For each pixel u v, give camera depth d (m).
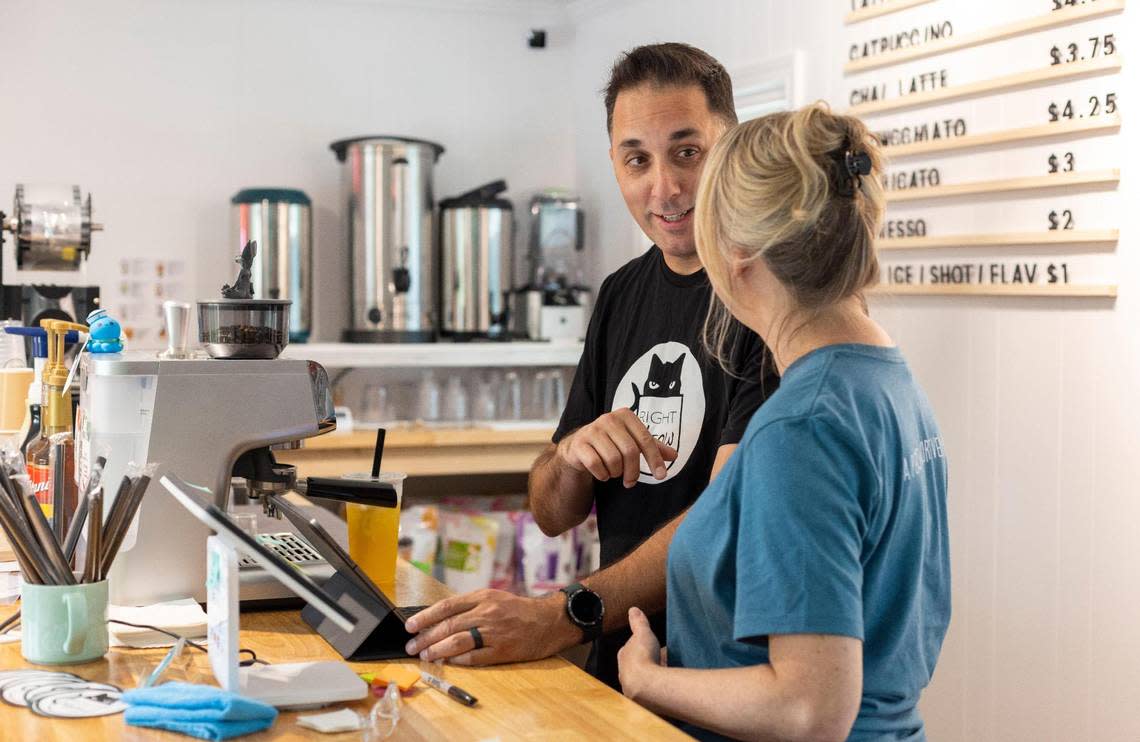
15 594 1.78
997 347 2.86
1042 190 2.72
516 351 4.37
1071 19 2.61
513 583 4.17
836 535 1.17
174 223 4.37
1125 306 2.51
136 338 4.32
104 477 1.69
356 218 4.30
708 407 1.79
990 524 2.88
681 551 1.36
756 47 3.75
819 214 1.24
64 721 1.24
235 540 1.29
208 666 1.43
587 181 4.80
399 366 4.49
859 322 1.32
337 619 1.29
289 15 4.48
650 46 1.84
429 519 4.00
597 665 1.87
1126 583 2.50
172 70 4.35
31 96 4.19
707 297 1.83
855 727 1.28
